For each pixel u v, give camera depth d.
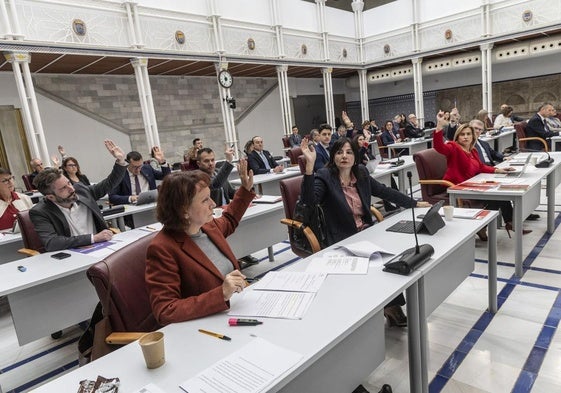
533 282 2.67
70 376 1.04
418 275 1.49
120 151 3.10
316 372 1.21
